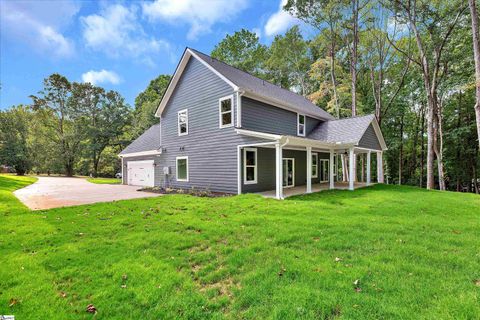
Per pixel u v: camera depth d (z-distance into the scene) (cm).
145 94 4038
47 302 259
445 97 1989
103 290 281
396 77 2245
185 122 1374
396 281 296
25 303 257
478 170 2098
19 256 376
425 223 562
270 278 305
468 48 1562
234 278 310
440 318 228
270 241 440
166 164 1517
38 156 3275
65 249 404
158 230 509
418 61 1830
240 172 1087
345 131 1407
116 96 3559
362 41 2016
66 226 541
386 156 2528
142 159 1748
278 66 2784
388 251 390
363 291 275
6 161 2902
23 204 840
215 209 721
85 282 300
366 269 327
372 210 703
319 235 474
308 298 260
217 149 1188
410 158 2562
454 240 441
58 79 3309
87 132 3322
